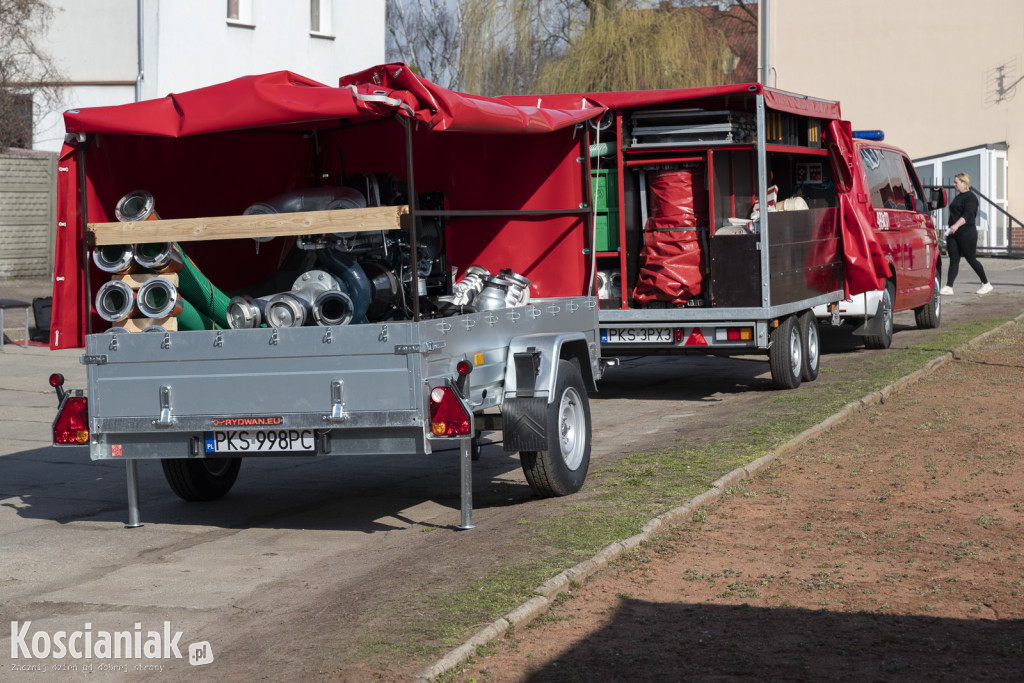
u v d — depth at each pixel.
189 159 7.73
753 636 4.84
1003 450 8.20
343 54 28.80
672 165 11.08
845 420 9.69
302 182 8.89
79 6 24.52
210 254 7.87
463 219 9.37
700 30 30.31
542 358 7.12
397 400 6.14
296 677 4.52
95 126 6.69
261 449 6.45
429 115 6.32
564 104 10.38
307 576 5.99
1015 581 5.45
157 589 5.85
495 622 4.93
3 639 5.14
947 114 33.31
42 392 12.77
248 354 6.39
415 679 4.42
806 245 11.91
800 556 5.93
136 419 6.63
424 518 7.15
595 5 29.94
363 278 7.09
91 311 7.04
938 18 33.19
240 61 25.86
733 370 13.91
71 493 8.22
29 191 24.45
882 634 4.82
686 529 6.50
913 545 6.05
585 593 5.43
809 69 34.78
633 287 11.37
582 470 7.49
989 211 31.39
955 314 18.47
